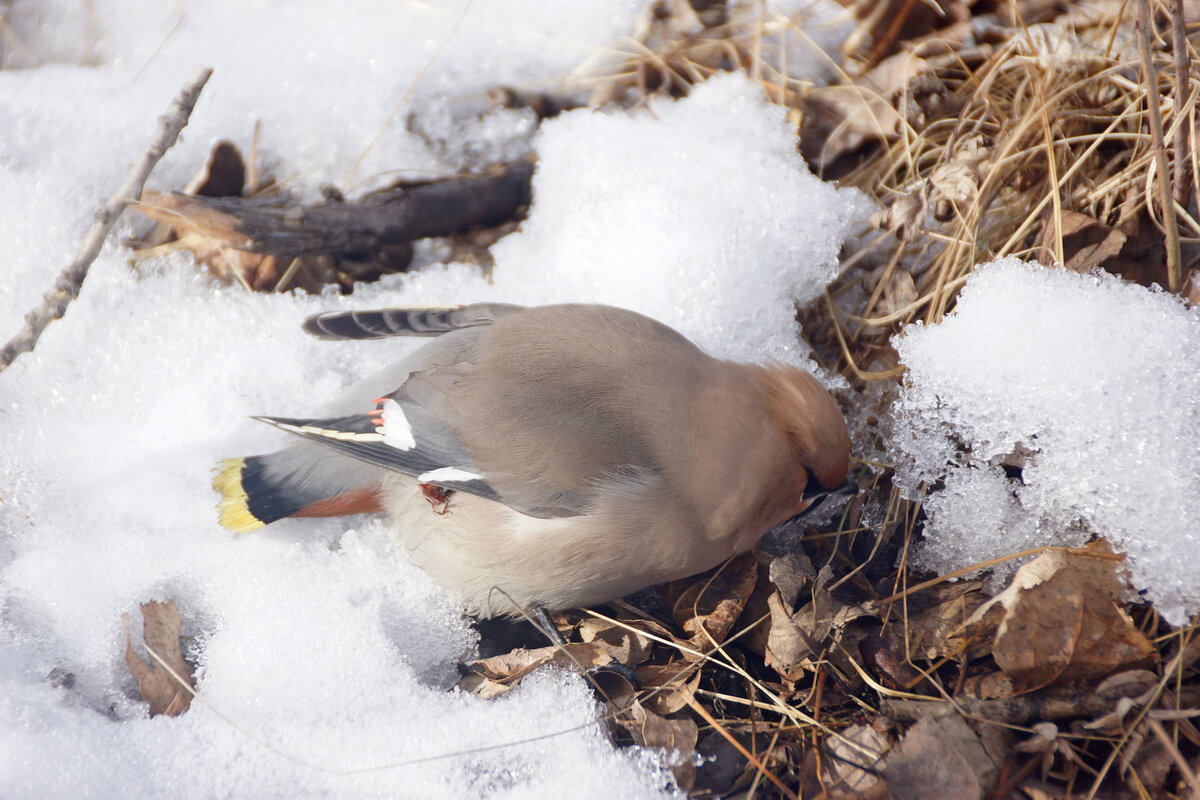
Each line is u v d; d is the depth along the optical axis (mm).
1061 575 7145
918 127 9641
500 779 6988
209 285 9594
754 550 8289
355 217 9586
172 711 7348
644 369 7527
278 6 11352
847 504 8391
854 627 7621
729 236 9086
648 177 9602
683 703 7461
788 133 9844
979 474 7961
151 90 10703
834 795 6926
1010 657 7020
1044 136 8711
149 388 9047
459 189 9875
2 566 8062
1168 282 7875
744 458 7332
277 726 7250
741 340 8844
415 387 7688
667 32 10859
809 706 7371
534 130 10594
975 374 7934
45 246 9523
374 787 6945
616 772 7031
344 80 10805
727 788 7098
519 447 7391
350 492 8047
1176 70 7594
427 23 11188
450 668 7867
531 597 7828
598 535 7387
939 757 6832
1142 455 7371
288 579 8047
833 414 7355
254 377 9055
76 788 6812
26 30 11125
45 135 10172
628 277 9047
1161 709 6750
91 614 7820
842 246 9305
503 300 9328
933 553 7969
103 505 8359
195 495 8422
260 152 10422
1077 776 6750
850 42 10359
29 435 8711
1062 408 7637
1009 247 8578
